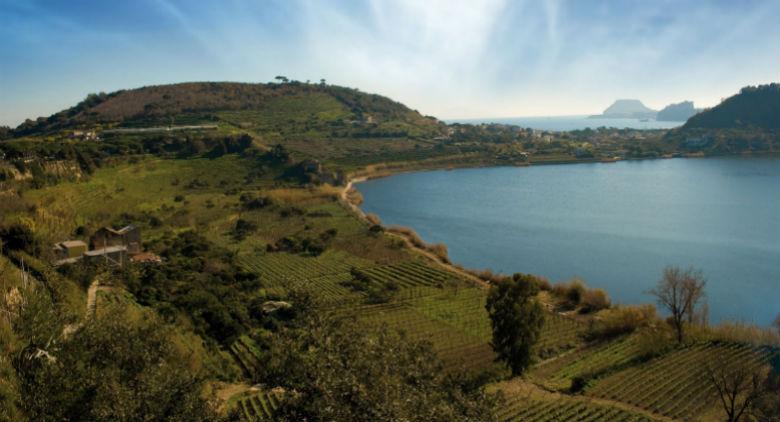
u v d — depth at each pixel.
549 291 96.12
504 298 57.88
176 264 92.56
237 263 108.75
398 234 138.62
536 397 53.25
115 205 136.00
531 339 57.47
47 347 22.97
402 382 18.12
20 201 99.94
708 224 154.12
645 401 53.06
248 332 67.62
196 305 67.62
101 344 23.58
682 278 82.31
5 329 23.83
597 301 86.88
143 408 18.67
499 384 57.19
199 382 22.55
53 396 20.28
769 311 91.19
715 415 49.34
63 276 58.53
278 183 194.12
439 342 70.69
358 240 130.00
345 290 94.25
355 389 15.52
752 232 143.38
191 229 131.38
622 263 121.56
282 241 126.94
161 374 20.62
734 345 66.38
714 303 95.25
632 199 197.50
